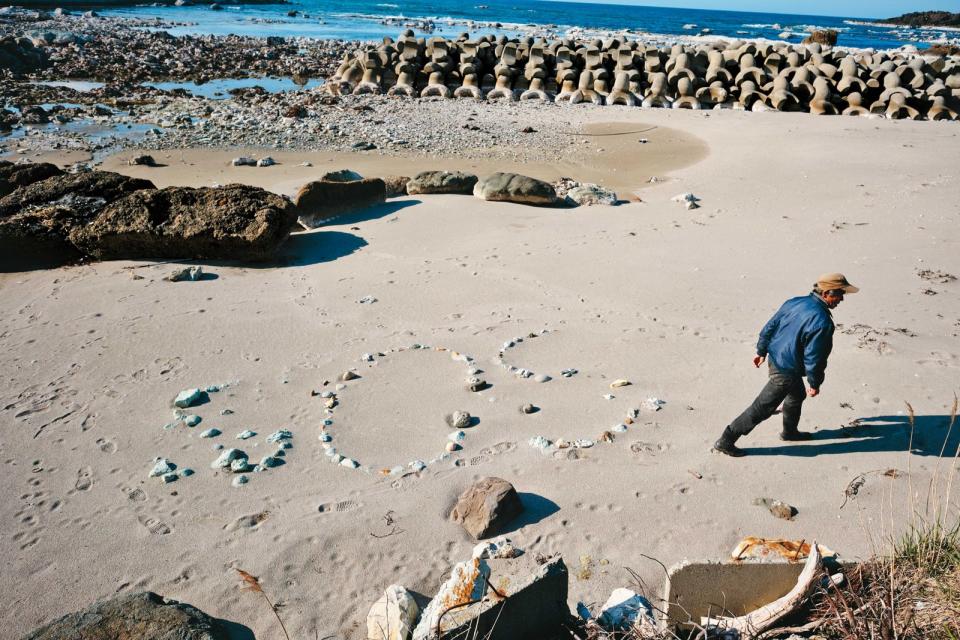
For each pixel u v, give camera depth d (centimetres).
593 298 847
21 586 416
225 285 898
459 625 315
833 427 560
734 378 648
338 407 605
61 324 778
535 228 1116
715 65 2581
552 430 568
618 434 557
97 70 2977
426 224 1135
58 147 1664
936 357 671
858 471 503
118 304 833
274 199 1013
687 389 630
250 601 404
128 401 620
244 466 518
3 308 827
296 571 427
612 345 721
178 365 685
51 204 997
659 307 818
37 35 3631
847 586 352
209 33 4962
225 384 648
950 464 505
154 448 550
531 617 339
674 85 2520
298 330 766
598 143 1856
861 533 438
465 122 2097
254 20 6525
